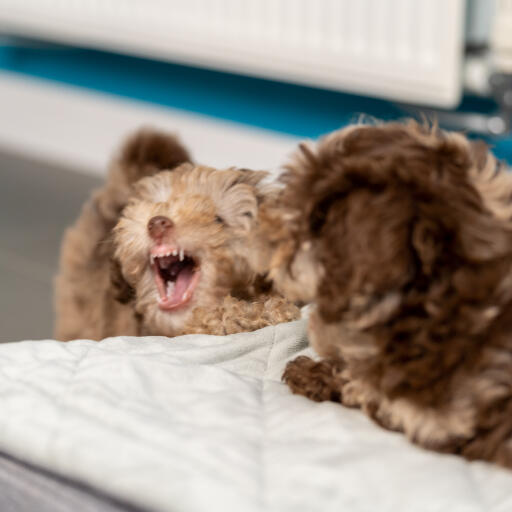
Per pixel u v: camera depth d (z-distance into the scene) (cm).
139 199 132
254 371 99
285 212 81
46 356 95
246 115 347
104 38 376
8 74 423
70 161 381
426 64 285
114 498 71
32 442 76
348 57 303
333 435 78
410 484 69
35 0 395
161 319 123
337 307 76
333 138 87
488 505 68
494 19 283
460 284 73
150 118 359
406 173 75
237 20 327
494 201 79
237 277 122
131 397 83
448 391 74
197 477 68
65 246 170
